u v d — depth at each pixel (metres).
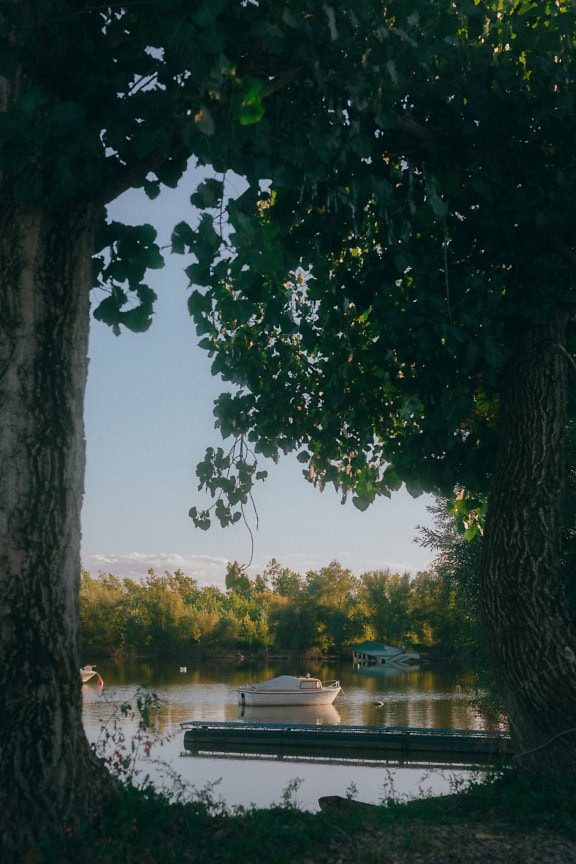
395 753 23.47
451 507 11.26
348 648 125.31
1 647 5.72
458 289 8.88
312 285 10.15
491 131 8.61
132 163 6.57
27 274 6.11
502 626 8.15
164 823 5.80
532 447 8.52
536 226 8.72
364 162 8.39
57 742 5.75
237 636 129.12
